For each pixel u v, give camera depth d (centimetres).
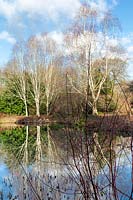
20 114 4803
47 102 4041
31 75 4459
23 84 4584
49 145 1900
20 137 2502
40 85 4425
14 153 1658
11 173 1106
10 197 771
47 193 694
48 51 4153
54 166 1045
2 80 5025
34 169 1128
